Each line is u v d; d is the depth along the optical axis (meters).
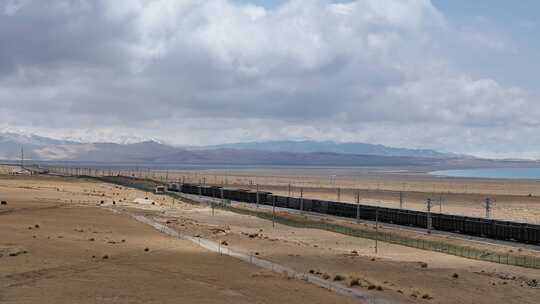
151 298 57.94
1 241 89.31
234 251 91.88
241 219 155.38
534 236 111.50
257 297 59.69
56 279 65.00
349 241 116.00
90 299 56.88
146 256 82.25
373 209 156.75
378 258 92.00
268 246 100.25
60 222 120.81
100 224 122.19
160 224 129.12
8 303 54.22
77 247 87.69
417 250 104.19
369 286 67.12
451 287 70.56
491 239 119.88
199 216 158.50
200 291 61.44
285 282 67.81
